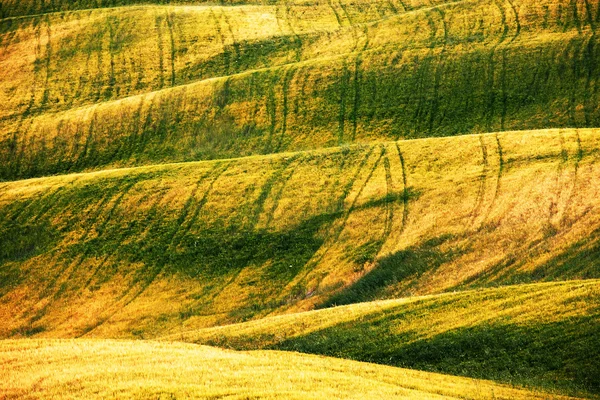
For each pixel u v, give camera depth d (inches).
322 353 1391.5
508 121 3142.2
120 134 3491.6
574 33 3627.0
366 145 2815.0
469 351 1279.5
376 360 1327.5
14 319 2127.2
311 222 2341.3
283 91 3587.6
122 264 2324.1
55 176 3048.7
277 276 2145.7
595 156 2279.8
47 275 2315.5
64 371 1088.2
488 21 3996.1
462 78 3449.8
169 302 2118.6
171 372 1059.3
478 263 1881.2
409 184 2417.6
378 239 2171.5
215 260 2272.4
